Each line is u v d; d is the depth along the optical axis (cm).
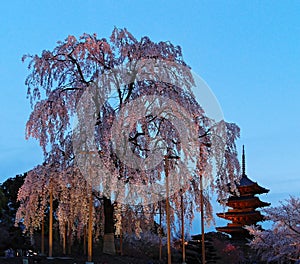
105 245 1752
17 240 2078
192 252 2117
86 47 1727
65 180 1603
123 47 1706
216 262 2128
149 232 2278
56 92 1686
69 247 1859
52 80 1734
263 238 1836
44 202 1678
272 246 1808
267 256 1880
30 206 1680
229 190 1836
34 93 1700
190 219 1800
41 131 1628
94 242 1989
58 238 2250
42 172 1655
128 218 1766
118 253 2020
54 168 1653
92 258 1636
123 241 2253
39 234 2273
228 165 1759
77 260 1569
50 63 1738
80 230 1811
